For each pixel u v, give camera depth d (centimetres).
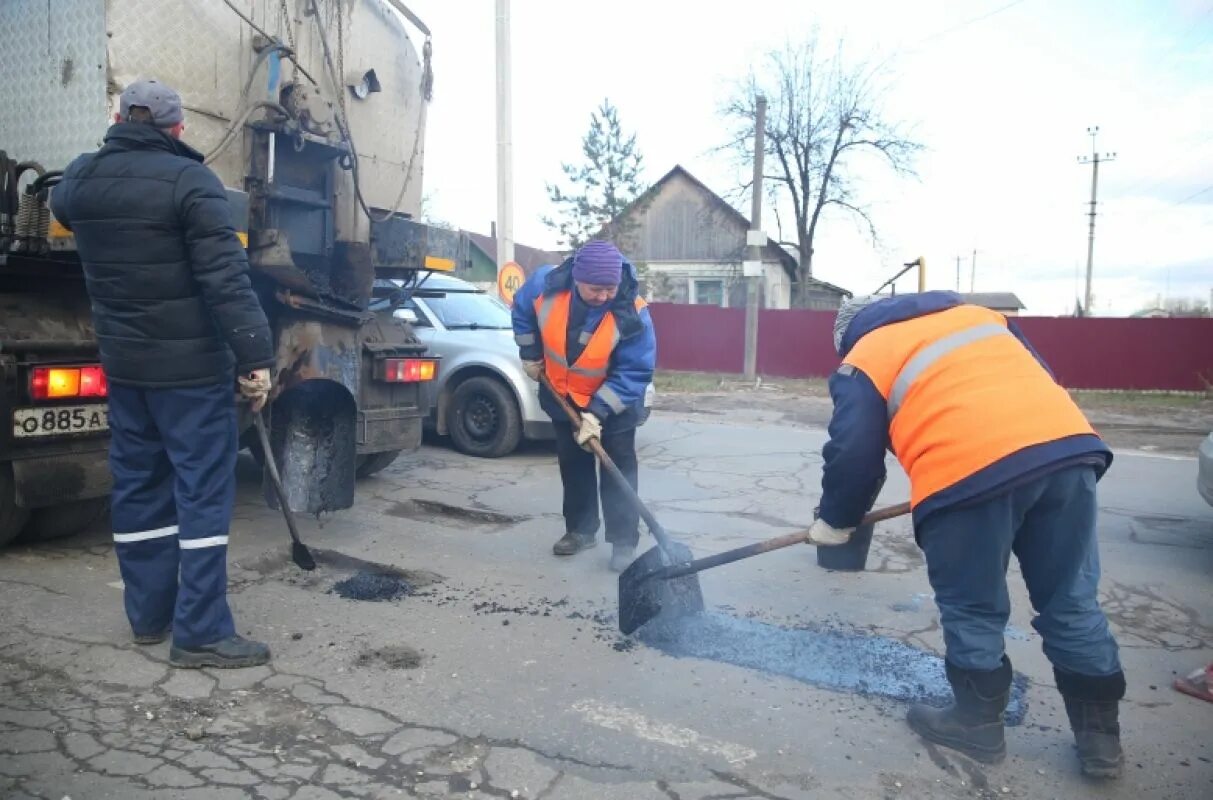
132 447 330
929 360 275
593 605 413
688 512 605
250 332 316
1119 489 725
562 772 269
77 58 428
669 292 3894
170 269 308
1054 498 264
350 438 493
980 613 281
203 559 325
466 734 289
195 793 251
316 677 327
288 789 255
